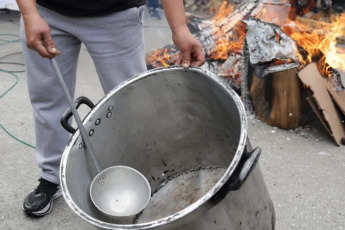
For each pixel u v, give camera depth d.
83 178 1.38
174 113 1.61
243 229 1.24
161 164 1.76
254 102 2.69
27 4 1.37
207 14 3.36
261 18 2.99
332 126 2.44
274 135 2.56
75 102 1.42
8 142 2.53
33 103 1.77
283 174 2.21
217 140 1.62
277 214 1.93
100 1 1.55
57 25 1.61
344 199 2.03
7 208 2.00
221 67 2.83
